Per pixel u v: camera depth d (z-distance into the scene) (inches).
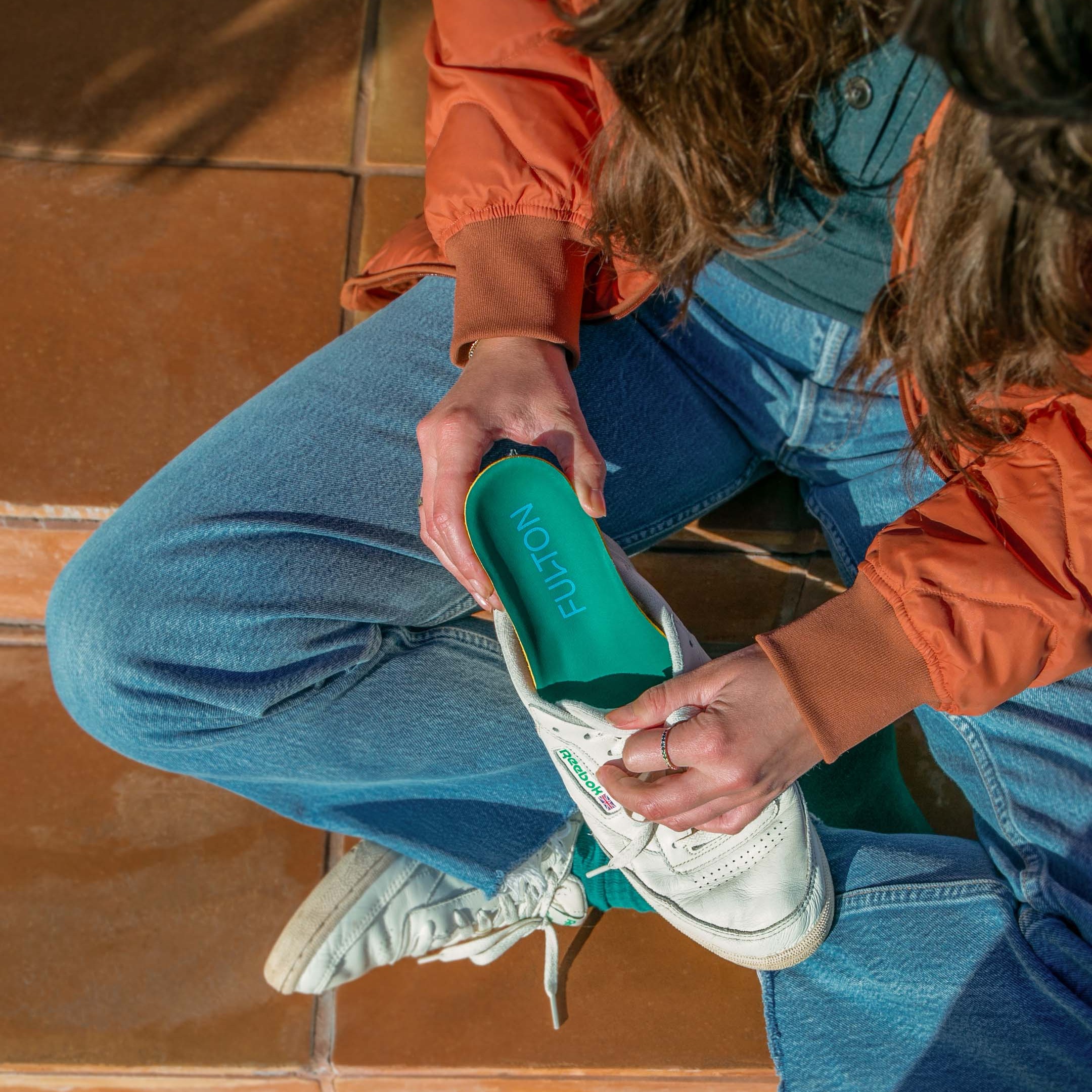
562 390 32.8
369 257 49.3
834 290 32.0
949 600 27.3
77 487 45.4
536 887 42.5
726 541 48.3
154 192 49.9
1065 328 21.7
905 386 30.8
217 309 48.2
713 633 52.4
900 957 37.3
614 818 34.3
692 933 38.1
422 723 38.3
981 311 22.6
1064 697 34.9
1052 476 27.1
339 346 38.8
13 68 52.1
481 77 31.5
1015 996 35.3
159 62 52.5
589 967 46.4
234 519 34.0
